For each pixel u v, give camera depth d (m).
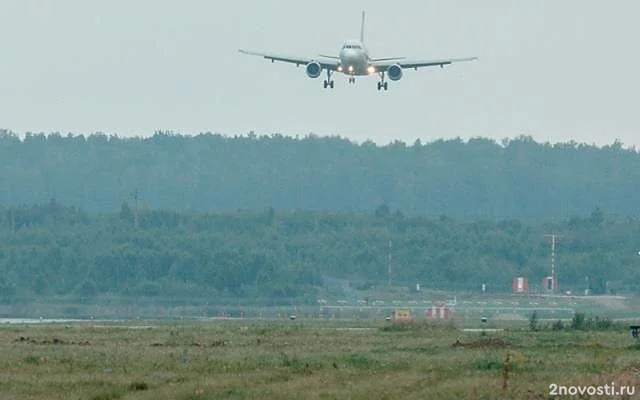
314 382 174.38
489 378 178.38
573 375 181.12
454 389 165.75
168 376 181.62
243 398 160.25
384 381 174.62
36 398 162.12
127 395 164.38
